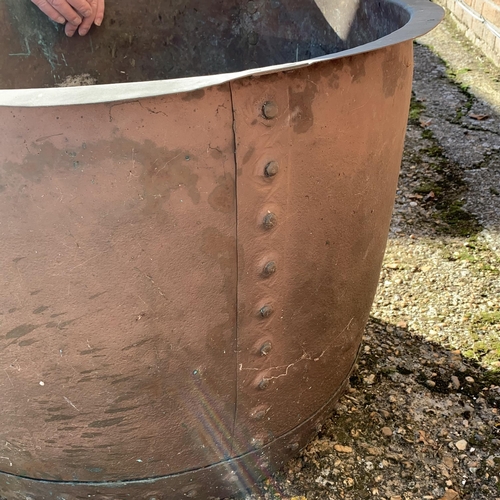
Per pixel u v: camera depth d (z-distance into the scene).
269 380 0.97
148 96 0.62
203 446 1.00
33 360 0.82
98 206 0.71
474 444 1.26
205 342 0.85
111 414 0.89
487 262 1.83
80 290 0.76
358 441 1.26
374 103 0.85
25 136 0.67
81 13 1.41
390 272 1.82
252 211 0.77
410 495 1.15
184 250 0.76
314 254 0.88
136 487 1.01
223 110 0.70
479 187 2.20
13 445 0.94
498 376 1.43
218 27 1.56
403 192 2.23
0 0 1.36
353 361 1.24
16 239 0.72
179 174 0.71
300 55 1.45
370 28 1.19
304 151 0.78
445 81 3.13
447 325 1.60
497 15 3.21
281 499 1.14
